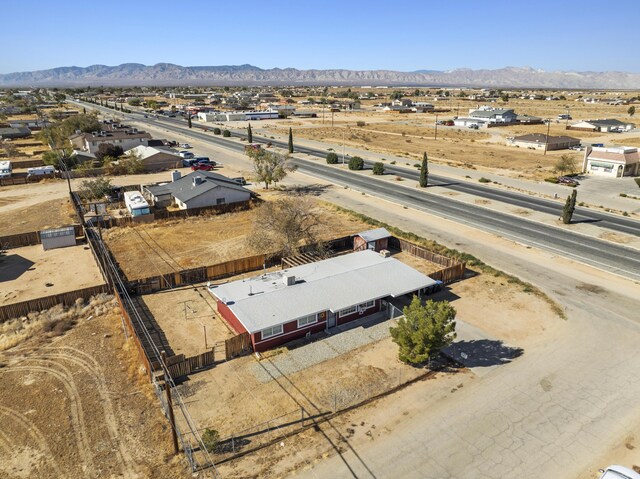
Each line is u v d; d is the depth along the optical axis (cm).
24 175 8319
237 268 4253
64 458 2162
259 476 2064
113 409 2494
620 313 3547
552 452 2211
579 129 15125
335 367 2878
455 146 12325
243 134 14175
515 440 2284
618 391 2647
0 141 11969
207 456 2167
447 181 8100
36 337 3186
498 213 6191
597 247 4938
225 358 2966
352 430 2350
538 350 3055
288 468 2111
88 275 4253
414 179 8262
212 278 4141
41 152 10800
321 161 9962
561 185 7831
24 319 3406
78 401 2555
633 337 3212
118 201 6750
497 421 2412
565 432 2338
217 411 2481
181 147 11506
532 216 6050
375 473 2086
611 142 12544
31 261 4569
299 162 9819
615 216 6075
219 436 2300
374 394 2627
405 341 2752
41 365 2880
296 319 3091
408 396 2611
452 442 2272
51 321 3353
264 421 2409
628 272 4297
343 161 9588
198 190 6278
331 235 5334
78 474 2073
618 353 3023
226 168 9300
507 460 2162
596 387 2681
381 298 3559
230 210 6238
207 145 12094
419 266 4472
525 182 8044
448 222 5809
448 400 2575
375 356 2998
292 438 2294
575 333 3262
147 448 2227
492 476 2075
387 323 3412
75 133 11869
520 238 5219
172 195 6488
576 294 3862
